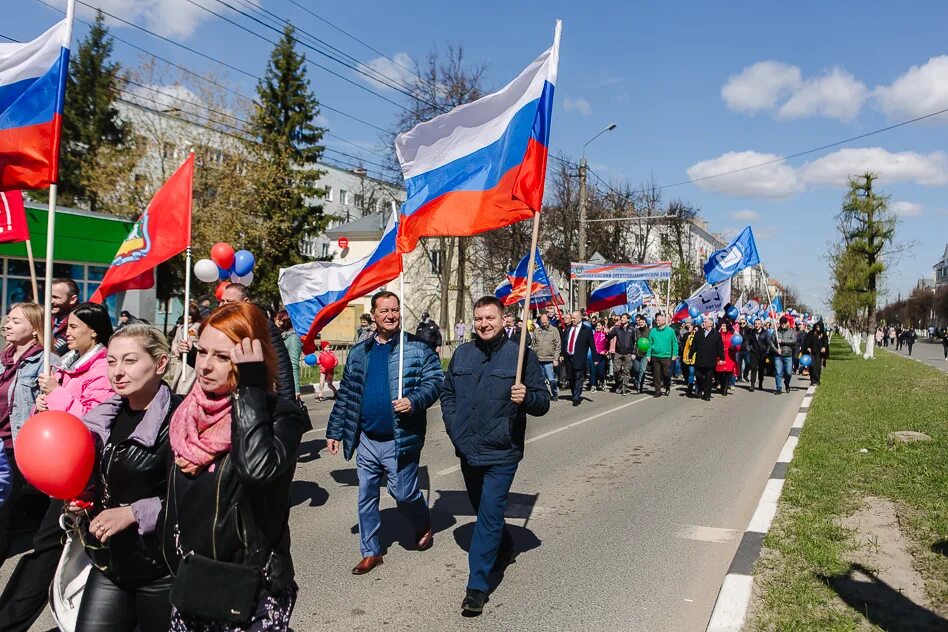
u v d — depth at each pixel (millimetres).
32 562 3520
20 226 5141
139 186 24531
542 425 12039
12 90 4414
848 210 36875
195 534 2324
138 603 2740
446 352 31469
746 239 20062
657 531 5918
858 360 33250
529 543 5625
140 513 2596
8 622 3445
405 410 4789
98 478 2801
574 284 41188
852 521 5703
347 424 5047
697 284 54156
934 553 4879
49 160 4289
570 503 6832
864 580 4457
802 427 10828
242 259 8336
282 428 2367
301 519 6258
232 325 2363
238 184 26797
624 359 17734
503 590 4652
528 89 5113
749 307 28906
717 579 4828
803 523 5602
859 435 9734
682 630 4047
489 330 4531
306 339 6414
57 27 4453
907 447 8633
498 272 40094
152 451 2682
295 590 2500
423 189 5359
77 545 3018
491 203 5129
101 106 29172
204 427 2363
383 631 4039
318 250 51469
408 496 5078
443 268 37281
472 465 4473
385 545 5590
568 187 41406
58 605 2959
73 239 19219
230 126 26906
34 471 2625
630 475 8047
